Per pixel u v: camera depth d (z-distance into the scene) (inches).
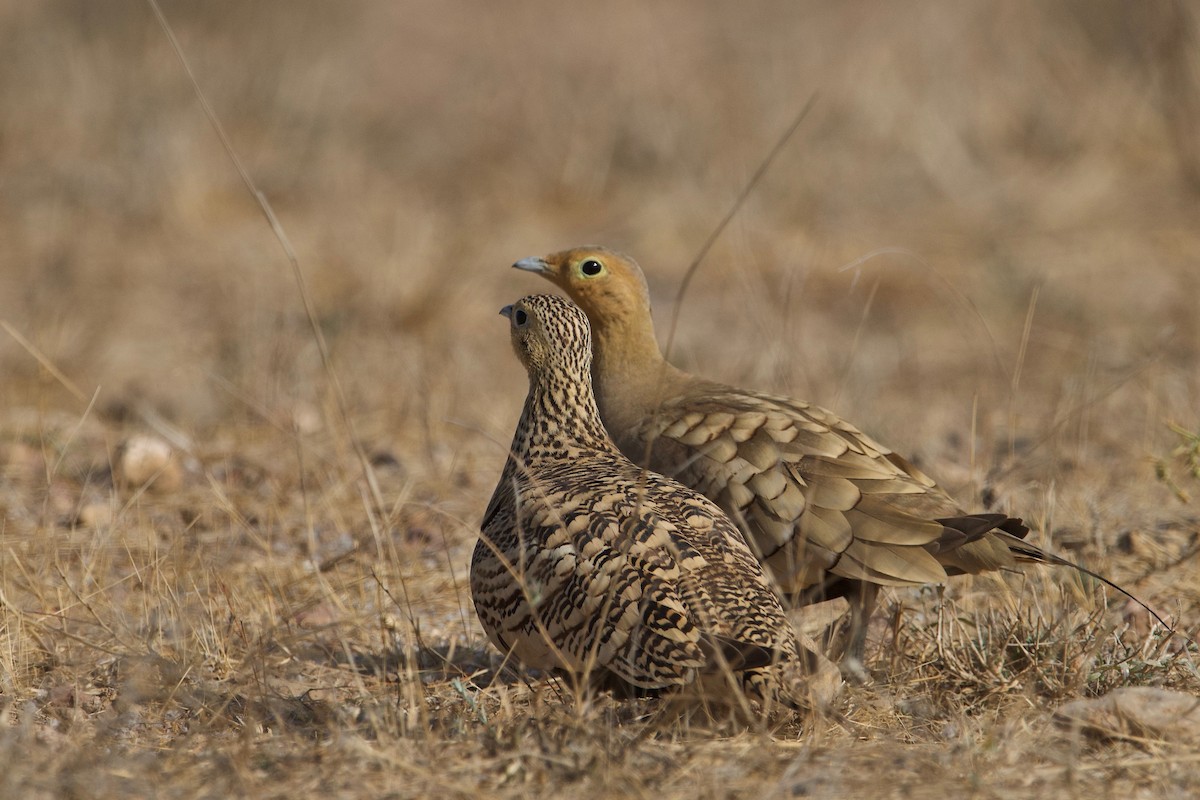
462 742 434.9
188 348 1050.1
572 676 446.9
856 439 552.1
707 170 1502.2
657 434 565.9
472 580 489.4
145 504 729.6
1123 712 437.1
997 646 515.2
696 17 2162.9
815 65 1674.5
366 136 1729.8
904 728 459.8
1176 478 757.9
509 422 893.8
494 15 2255.2
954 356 1071.6
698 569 441.7
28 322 1085.1
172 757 427.2
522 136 1664.6
